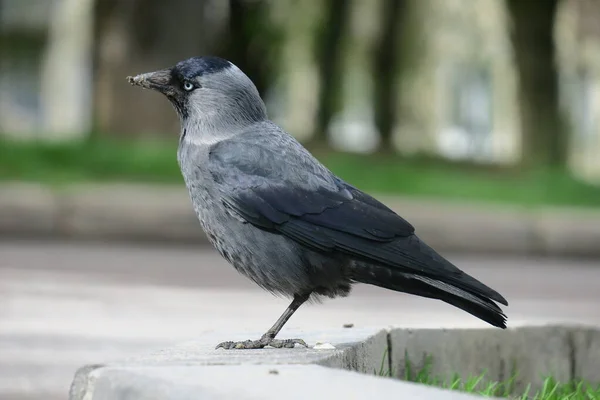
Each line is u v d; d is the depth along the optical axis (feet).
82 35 155.33
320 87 98.94
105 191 52.21
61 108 162.09
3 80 161.58
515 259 54.03
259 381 13.53
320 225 18.56
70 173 58.90
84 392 14.35
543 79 98.53
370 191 62.69
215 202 19.22
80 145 64.44
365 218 18.56
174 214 51.90
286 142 19.66
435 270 17.66
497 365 21.02
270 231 18.79
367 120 165.68
